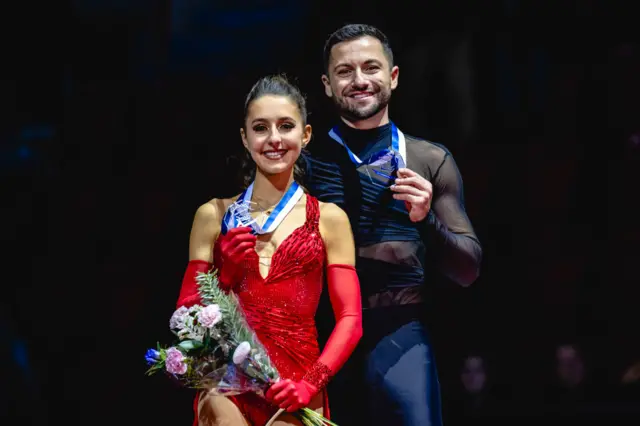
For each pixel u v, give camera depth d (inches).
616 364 874.8
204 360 387.5
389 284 466.0
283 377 397.1
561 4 960.3
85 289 886.4
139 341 874.1
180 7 1061.8
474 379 828.6
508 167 935.7
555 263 913.5
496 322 878.4
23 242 908.6
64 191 924.0
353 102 466.3
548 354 870.4
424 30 952.3
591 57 973.2
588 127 958.4
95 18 1030.4
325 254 416.5
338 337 399.2
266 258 406.0
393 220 466.3
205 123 965.2
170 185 928.3
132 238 910.4
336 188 470.3
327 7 962.1
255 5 1036.5
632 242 916.0
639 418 785.6
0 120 976.9
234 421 389.1
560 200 930.1
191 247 418.0
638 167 933.8
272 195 418.0
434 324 848.9
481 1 951.0
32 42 1008.2
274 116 410.0
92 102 973.2
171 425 826.2
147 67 1035.3
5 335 809.5
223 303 384.2
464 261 461.4
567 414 794.8
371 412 465.4
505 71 964.0
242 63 1020.5
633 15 964.0
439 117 957.8
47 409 832.9
